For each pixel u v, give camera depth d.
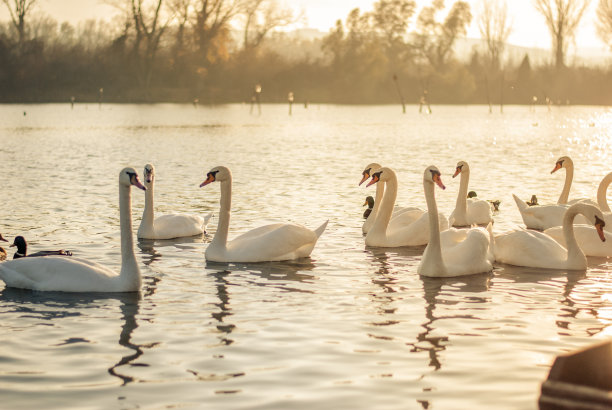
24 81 97.94
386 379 7.12
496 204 18.36
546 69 121.00
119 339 8.31
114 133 47.50
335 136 46.91
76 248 13.01
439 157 32.78
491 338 8.33
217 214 17.09
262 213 17.14
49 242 13.49
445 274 11.28
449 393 6.78
